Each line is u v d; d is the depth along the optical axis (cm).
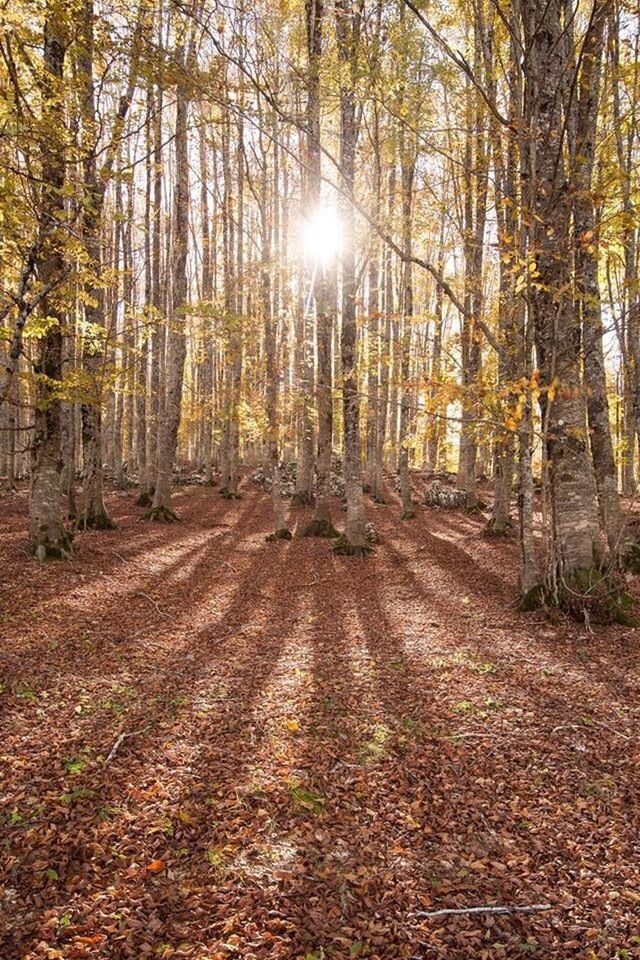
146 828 400
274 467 1706
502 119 679
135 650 748
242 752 510
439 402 738
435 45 992
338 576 1273
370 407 2022
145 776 462
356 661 746
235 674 703
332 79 889
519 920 330
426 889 356
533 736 525
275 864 372
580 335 801
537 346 796
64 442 1581
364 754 508
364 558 1436
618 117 1049
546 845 391
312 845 391
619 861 372
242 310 2453
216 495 2519
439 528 1791
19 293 690
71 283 797
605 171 843
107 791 438
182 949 306
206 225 2175
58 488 1130
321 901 344
